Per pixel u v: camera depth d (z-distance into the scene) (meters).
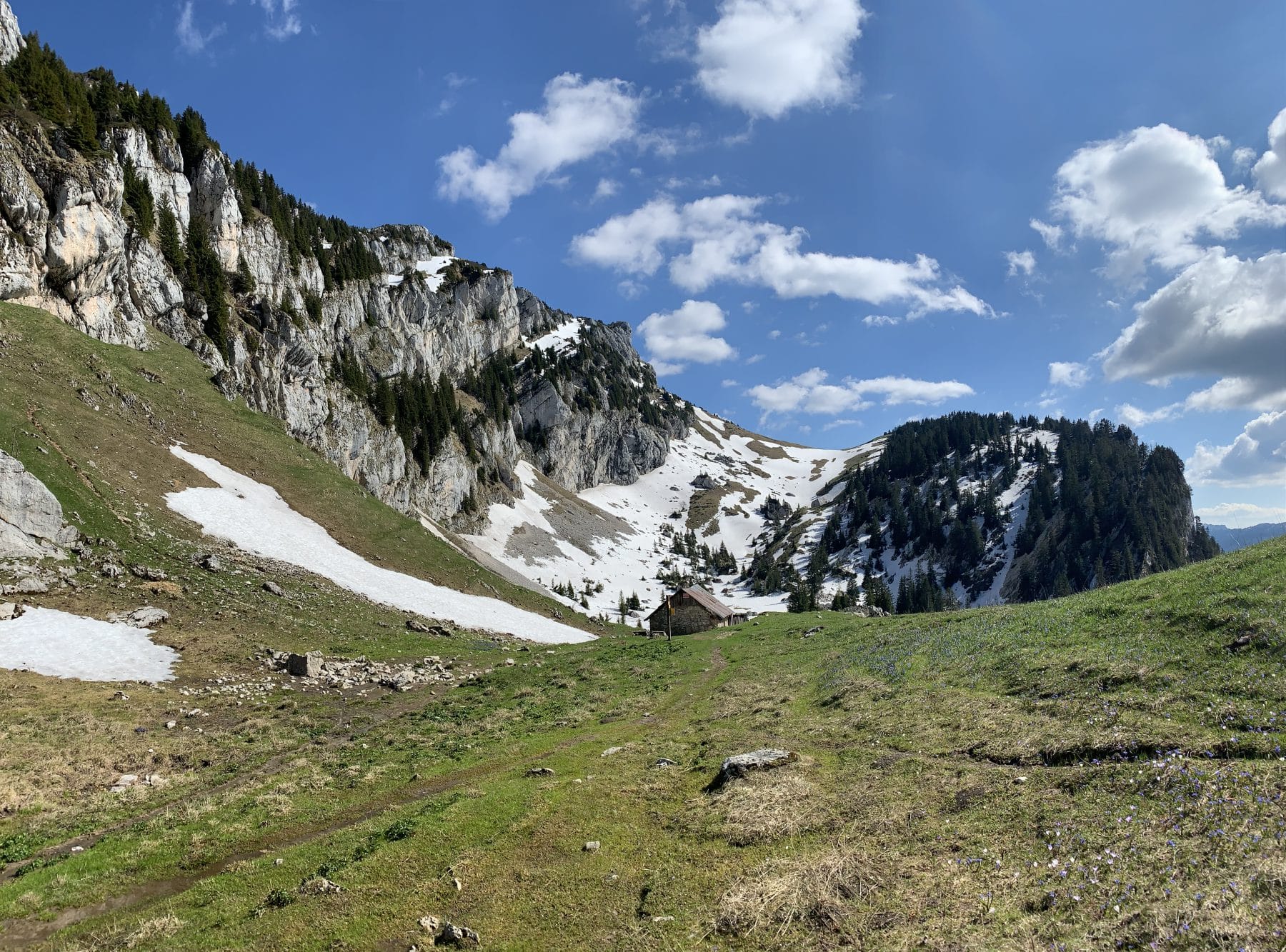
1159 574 33.84
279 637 49.88
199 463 72.69
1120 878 11.41
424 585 78.88
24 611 41.03
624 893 15.03
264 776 27.42
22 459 51.00
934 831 15.05
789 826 16.67
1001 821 14.87
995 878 12.58
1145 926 9.79
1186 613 24.72
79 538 49.72
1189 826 12.38
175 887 18.33
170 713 34.69
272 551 65.25
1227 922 9.31
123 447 64.50
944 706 24.52
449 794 22.58
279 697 39.44
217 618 49.12
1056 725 19.56
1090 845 12.75
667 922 13.48
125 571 49.66
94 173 78.56
